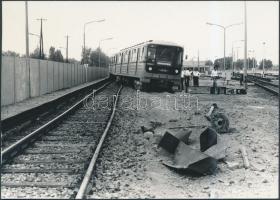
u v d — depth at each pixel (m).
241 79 37.91
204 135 10.60
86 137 13.53
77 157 10.74
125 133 14.33
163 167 10.15
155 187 8.61
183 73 32.53
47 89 33.66
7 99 22.70
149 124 16.34
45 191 8.07
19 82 25.25
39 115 18.34
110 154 11.21
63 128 15.32
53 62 36.03
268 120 17.12
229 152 11.59
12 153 10.60
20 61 25.42
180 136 10.80
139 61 32.12
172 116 18.55
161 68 30.36
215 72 30.95
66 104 25.84
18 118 15.55
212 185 8.81
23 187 8.30
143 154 11.41
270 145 12.54
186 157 9.91
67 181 8.67
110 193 8.08
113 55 54.84
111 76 60.47
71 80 45.91
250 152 11.66
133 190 8.34
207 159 9.55
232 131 14.54
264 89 36.41
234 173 9.74
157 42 30.34
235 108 21.06
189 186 8.76
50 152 11.16
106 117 18.58
